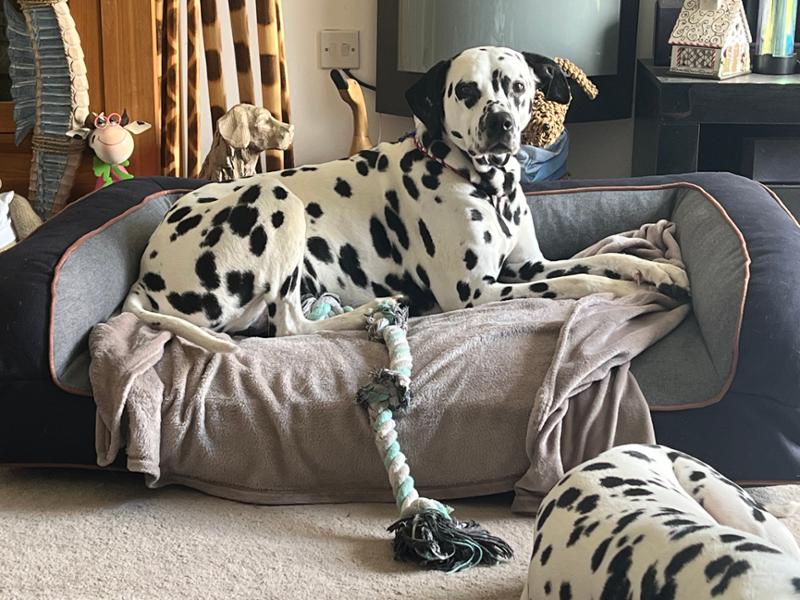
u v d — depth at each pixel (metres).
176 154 2.32
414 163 1.65
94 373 1.40
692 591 0.77
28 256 1.49
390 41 2.48
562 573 0.90
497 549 1.25
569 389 1.35
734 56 2.24
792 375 1.35
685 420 1.38
